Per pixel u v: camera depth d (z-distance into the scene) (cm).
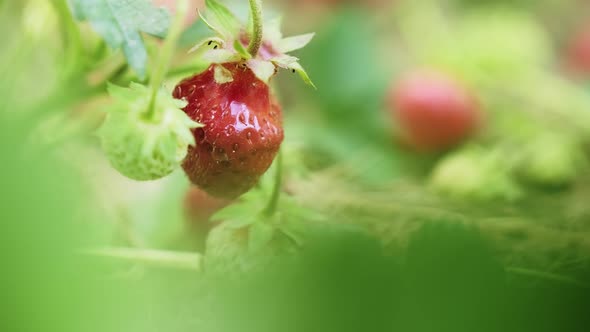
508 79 37
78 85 21
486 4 44
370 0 39
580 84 38
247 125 18
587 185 31
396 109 33
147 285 16
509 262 21
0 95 21
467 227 16
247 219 19
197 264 20
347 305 16
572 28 47
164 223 24
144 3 18
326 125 33
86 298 15
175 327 17
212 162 18
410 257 16
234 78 18
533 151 31
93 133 18
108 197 24
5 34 25
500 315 16
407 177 31
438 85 33
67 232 15
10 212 15
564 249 22
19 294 15
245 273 18
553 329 16
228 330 16
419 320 16
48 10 22
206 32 20
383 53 39
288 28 38
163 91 18
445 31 39
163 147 18
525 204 27
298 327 16
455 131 33
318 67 34
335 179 29
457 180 27
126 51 18
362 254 16
